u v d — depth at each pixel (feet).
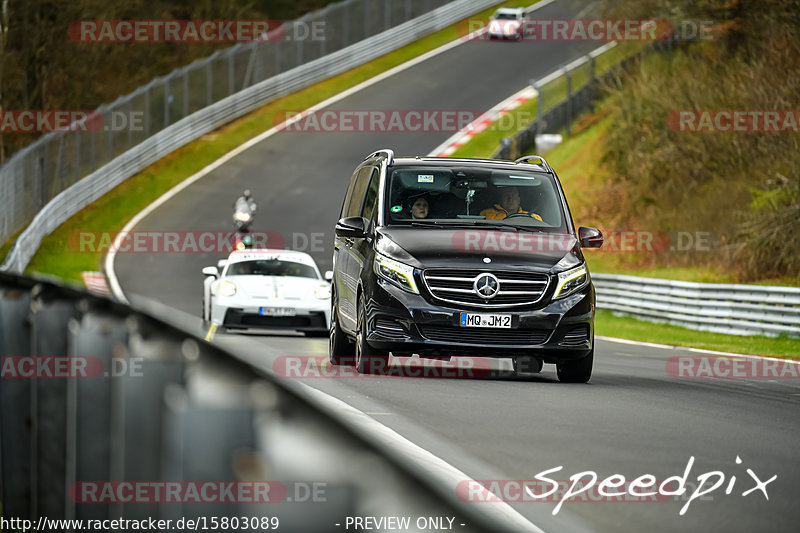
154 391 32.40
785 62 385.70
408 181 142.72
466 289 128.47
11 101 639.35
